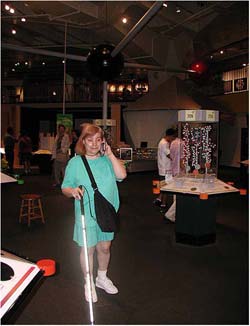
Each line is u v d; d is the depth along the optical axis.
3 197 8.12
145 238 5.03
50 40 17.36
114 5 12.07
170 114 13.91
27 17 12.98
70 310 2.97
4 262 1.82
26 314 2.89
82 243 2.97
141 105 14.66
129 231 5.39
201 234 4.69
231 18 11.12
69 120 11.96
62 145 9.66
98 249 3.23
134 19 13.85
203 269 3.90
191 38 15.66
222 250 4.55
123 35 14.31
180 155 5.27
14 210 6.77
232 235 5.27
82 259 3.02
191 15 13.60
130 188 10.06
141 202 7.86
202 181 4.83
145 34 15.64
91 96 20.80
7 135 11.72
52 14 12.29
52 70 21.83
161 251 4.48
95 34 15.61
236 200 8.34
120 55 6.79
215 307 3.05
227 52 14.73
